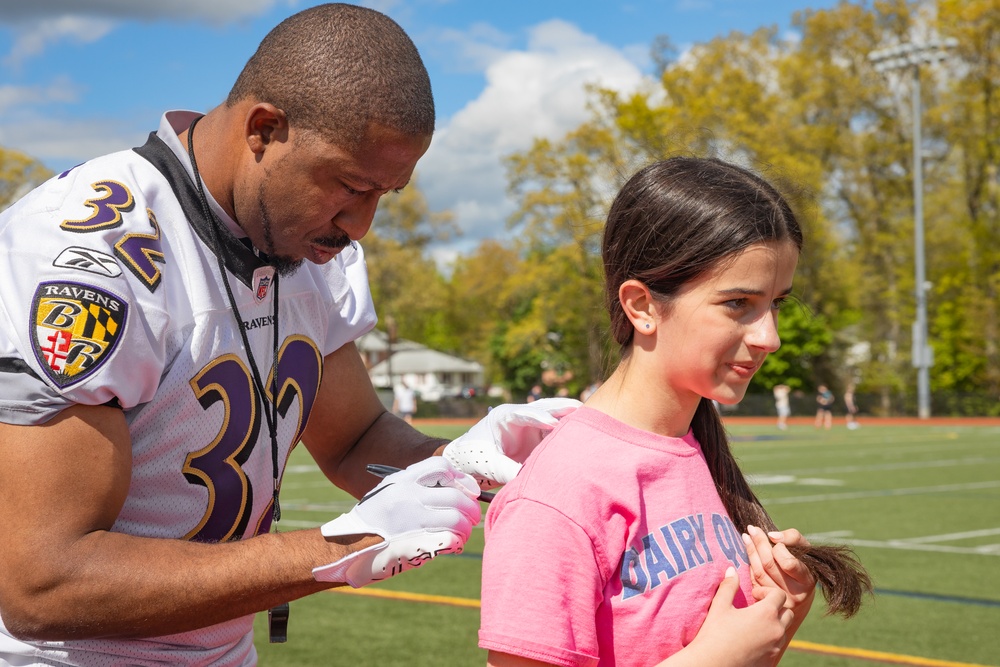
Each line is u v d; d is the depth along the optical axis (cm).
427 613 591
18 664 175
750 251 155
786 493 1314
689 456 167
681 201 159
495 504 159
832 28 4550
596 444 159
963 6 4194
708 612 157
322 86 166
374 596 640
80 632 159
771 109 4322
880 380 4553
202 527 184
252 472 190
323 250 185
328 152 169
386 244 5453
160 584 158
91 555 156
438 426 3575
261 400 191
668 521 158
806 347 4422
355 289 227
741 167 171
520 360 6594
